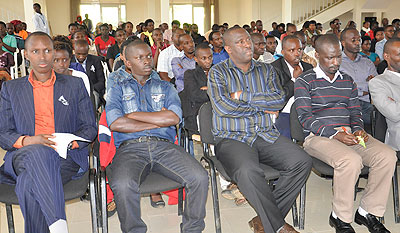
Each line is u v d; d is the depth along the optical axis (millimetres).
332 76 2475
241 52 2281
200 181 1982
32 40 2018
